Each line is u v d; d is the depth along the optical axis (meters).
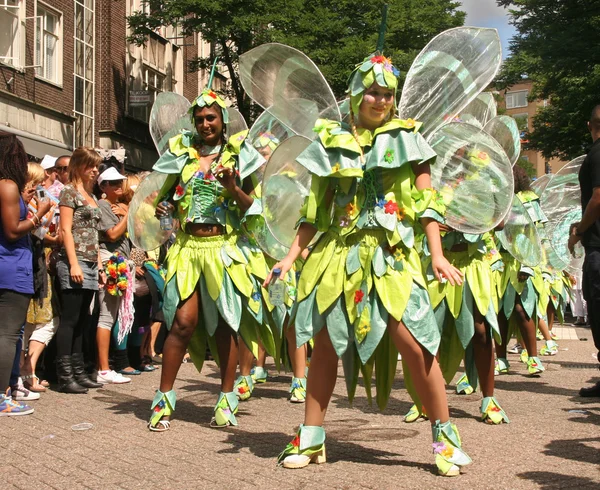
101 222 6.96
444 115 4.38
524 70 21.27
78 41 22.78
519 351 10.27
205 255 4.95
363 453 4.09
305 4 21.78
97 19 23.89
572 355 9.88
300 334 3.80
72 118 22.17
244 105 22.94
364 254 3.71
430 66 4.37
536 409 5.60
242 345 6.18
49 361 7.02
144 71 27.28
